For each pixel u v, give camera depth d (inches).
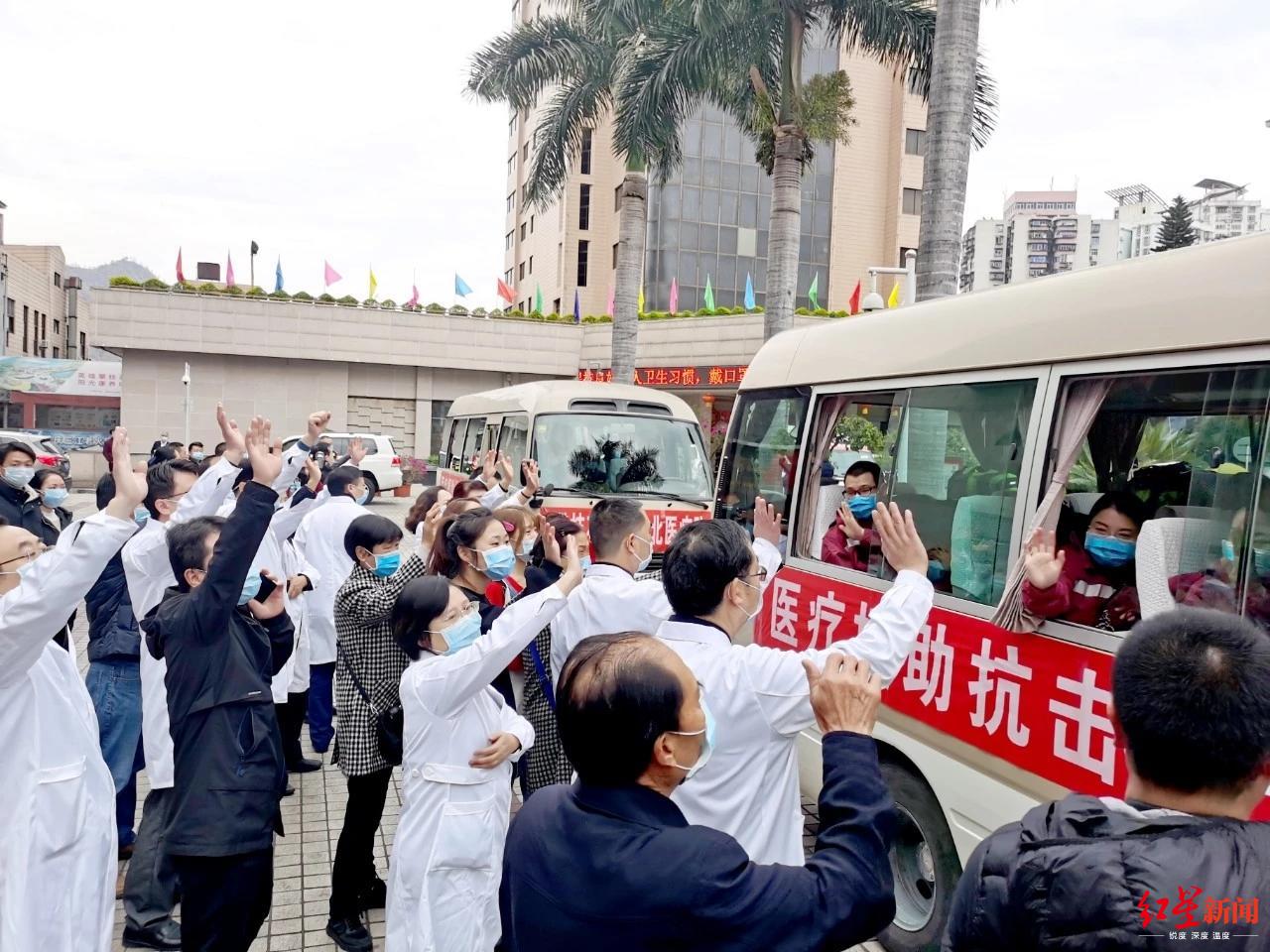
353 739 138.6
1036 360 121.5
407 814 109.5
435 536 158.7
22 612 96.3
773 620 176.2
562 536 163.5
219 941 113.8
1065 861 53.1
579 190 1455.5
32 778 105.2
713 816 85.1
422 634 112.3
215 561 112.0
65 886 106.7
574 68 644.7
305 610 216.5
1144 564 106.0
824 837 61.2
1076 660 107.6
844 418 164.1
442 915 106.2
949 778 126.0
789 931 55.2
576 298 1152.2
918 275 361.4
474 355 1127.6
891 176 1302.9
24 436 735.7
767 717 85.0
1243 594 96.5
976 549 128.2
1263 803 85.7
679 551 93.4
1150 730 55.2
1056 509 115.6
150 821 142.4
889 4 494.0
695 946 55.5
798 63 515.8
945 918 128.8
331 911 141.9
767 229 1267.2
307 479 217.5
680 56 529.7
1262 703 53.2
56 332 1958.7
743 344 948.0
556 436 369.4
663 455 378.6
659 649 63.7
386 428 1144.2
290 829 185.9
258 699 117.2
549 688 140.7
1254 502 96.0
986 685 121.4
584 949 57.0
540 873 60.4
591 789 62.0
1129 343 108.5
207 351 1059.9
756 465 190.9
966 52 350.6
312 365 1109.1
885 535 93.7
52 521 228.2
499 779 112.8
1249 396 96.4
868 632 86.8
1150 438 114.1
